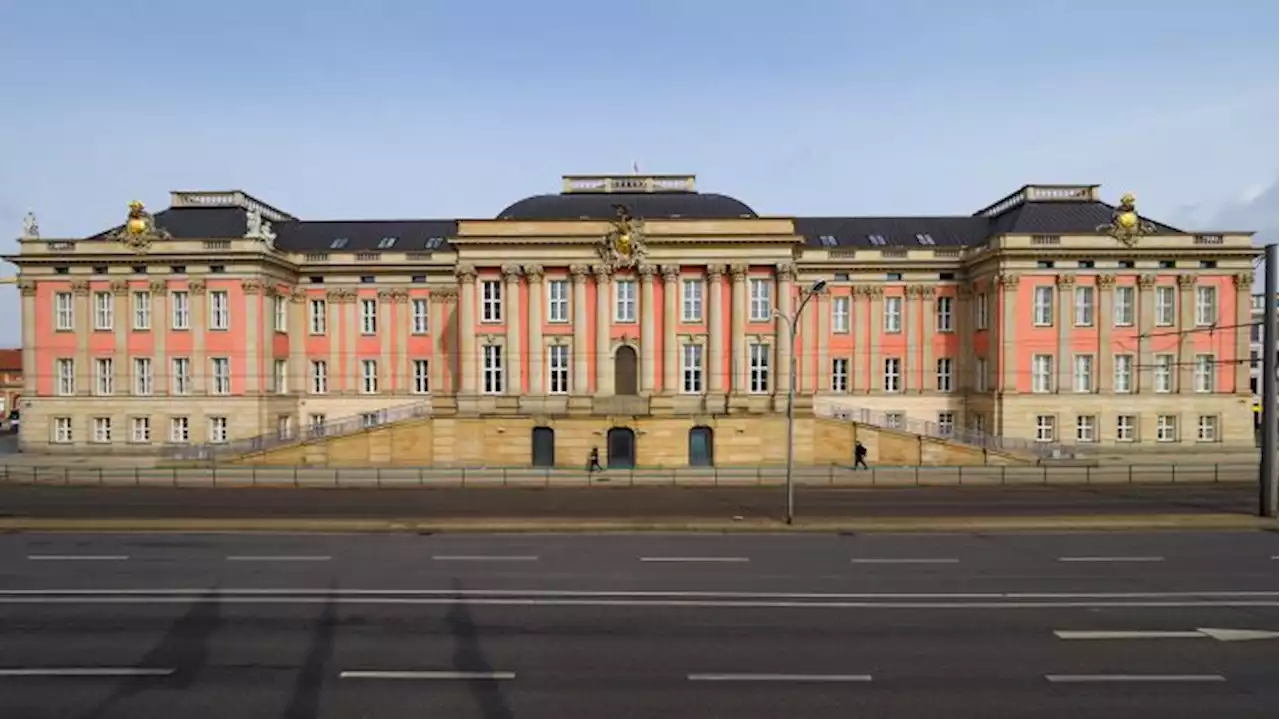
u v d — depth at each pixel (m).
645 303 53.06
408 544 24.33
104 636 15.41
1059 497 34.97
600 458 51.50
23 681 13.05
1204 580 19.80
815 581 19.64
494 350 53.84
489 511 30.81
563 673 13.36
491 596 18.25
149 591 18.70
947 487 39.22
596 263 53.19
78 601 17.88
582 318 53.16
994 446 52.00
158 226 63.28
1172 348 58.22
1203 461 51.12
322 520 28.11
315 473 44.47
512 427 51.91
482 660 14.00
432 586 19.14
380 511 30.84
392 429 51.50
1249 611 17.09
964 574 20.44
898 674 13.34
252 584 19.34
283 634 15.50
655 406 51.78
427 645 14.83
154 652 14.48
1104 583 19.48
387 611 17.06
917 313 64.38
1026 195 63.53
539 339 53.09
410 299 64.94
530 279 53.22
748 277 53.41
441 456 51.91
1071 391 58.06
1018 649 14.64
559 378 53.81
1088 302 58.56
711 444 51.91
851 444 51.56
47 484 40.41
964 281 63.91
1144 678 13.20
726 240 52.78
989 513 30.09
